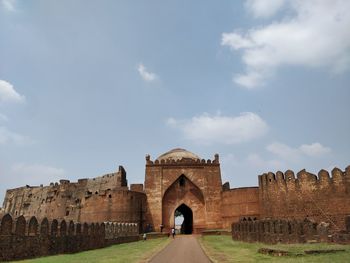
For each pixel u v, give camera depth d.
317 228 18.97
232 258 14.71
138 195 44.06
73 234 21.62
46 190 58.59
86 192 51.06
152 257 16.56
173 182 46.41
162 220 45.19
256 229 23.28
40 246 17.98
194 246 23.00
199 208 46.06
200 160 47.66
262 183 37.41
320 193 29.80
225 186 48.28
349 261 11.64
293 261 12.13
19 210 61.81
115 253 19.38
